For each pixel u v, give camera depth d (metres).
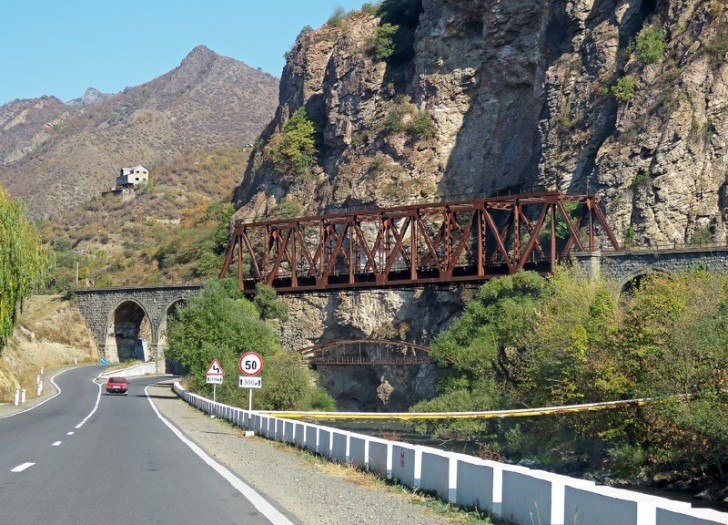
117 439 31.27
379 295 121.25
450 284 89.75
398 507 16.03
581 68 110.31
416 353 114.12
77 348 136.25
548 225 104.56
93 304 137.88
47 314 137.88
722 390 33.34
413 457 18.45
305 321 127.88
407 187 129.50
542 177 107.62
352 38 149.88
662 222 89.69
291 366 66.06
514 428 50.53
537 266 84.06
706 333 35.66
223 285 104.12
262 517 14.30
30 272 62.22
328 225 98.12
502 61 126.69
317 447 26.89
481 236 84.75
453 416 45.84
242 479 19.86
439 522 14.34
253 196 156.62
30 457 23.33
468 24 131.38
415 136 132.38
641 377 38.50
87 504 15.19
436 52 133.25
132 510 14.68
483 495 14.85
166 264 171.38
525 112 124.94
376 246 92.88
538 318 54.00
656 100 94.81
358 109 144.12
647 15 105.00
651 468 36.59
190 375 89.25
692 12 97.81
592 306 46.94
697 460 34.50
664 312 38.88
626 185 93.62
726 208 85.75
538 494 12.70
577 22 113.88
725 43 91.94
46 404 62.25
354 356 124.12
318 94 159.75
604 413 40.81
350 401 123.94
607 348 41.25
